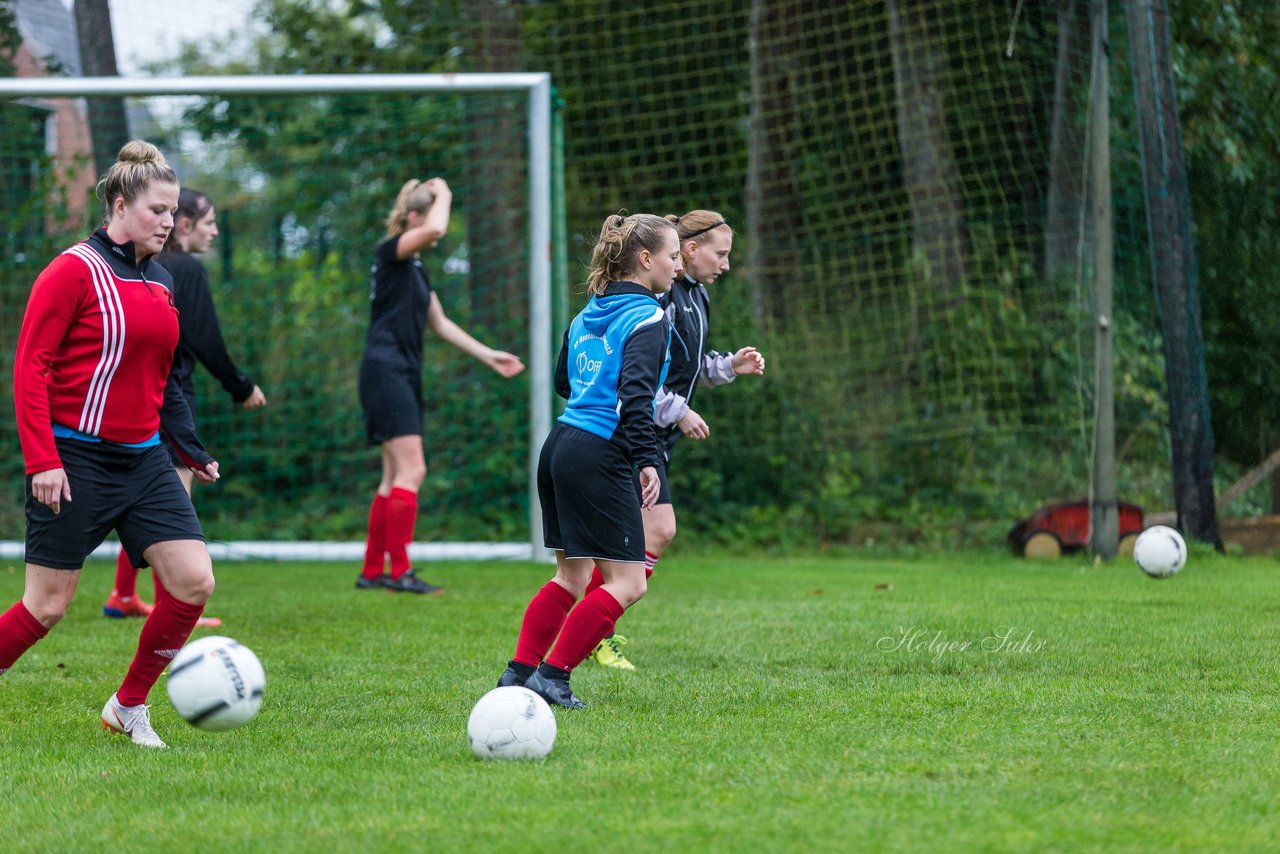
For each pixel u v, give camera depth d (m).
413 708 11.64
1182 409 25.55
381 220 32.94
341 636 16.11
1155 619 16.69
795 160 33.31
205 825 7.84
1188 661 13.45
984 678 12.63
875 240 32.34
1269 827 7.48
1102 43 24.52
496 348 30.81
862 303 32.06
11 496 29.55
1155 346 28.94
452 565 25.83
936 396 30.11
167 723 11.13
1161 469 28.89
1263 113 29.08
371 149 33.00
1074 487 29.03
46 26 34.22
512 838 7.37
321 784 8.75
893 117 33.34
